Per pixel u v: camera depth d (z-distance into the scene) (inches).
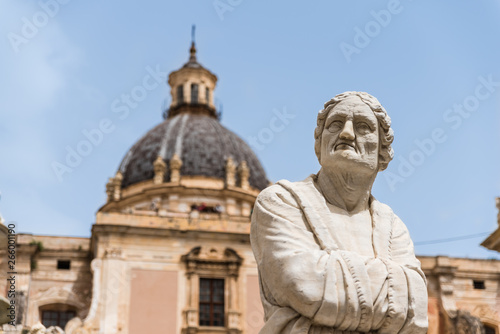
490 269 1785.2
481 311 1752.0
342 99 191.5
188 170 2096.5
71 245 1761.8
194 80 2469.2
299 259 169.9
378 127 190.7
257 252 184.4
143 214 1723.7
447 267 1763.0
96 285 1631.4
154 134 2230.6
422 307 172.6
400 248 184.7
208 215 1749.5
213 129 2246.6
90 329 1593.3
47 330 869.2
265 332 171.9
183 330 1628.9
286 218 180.5
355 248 179.9
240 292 1686.8
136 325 1619.1
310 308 165.8
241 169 2106.3
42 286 1726.1
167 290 1658.5
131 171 2130.9
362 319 167.2
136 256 1674.5
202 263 1691.7
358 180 188.1
